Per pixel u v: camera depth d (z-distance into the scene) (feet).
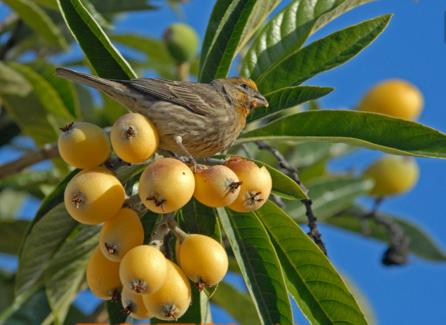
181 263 26.48
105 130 29.78
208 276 26.17
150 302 26.00
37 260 31.60
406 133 29.96
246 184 27.17
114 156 28.58
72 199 26.25
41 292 36.42
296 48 35.22
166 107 32.63
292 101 31.68
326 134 31.01
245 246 29.35
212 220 29.76
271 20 35.55
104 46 31.12
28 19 41.37
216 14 32.65
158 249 26.48
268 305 28.68
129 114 27.61
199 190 26.73
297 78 33.40
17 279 31.63
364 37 33.40
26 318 35.83
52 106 41.88
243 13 31.78
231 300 40.55
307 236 29.73
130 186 30.37
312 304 29.55
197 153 34.01
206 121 33.30
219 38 32.17
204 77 32.42
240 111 34.42
